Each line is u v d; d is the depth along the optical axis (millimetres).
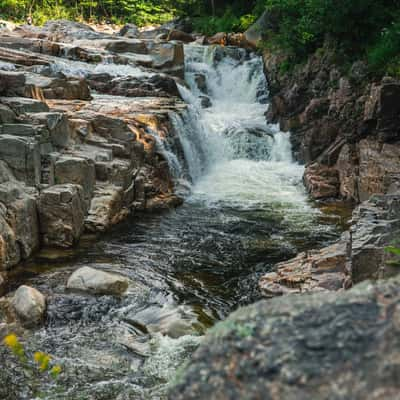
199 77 21172
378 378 1550
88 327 6070
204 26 29328
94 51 20359
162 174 12211
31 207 8305
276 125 17203
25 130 9023
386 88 12070
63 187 8859
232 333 1855
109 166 10375
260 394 1639
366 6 14492
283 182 13781
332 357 1674
